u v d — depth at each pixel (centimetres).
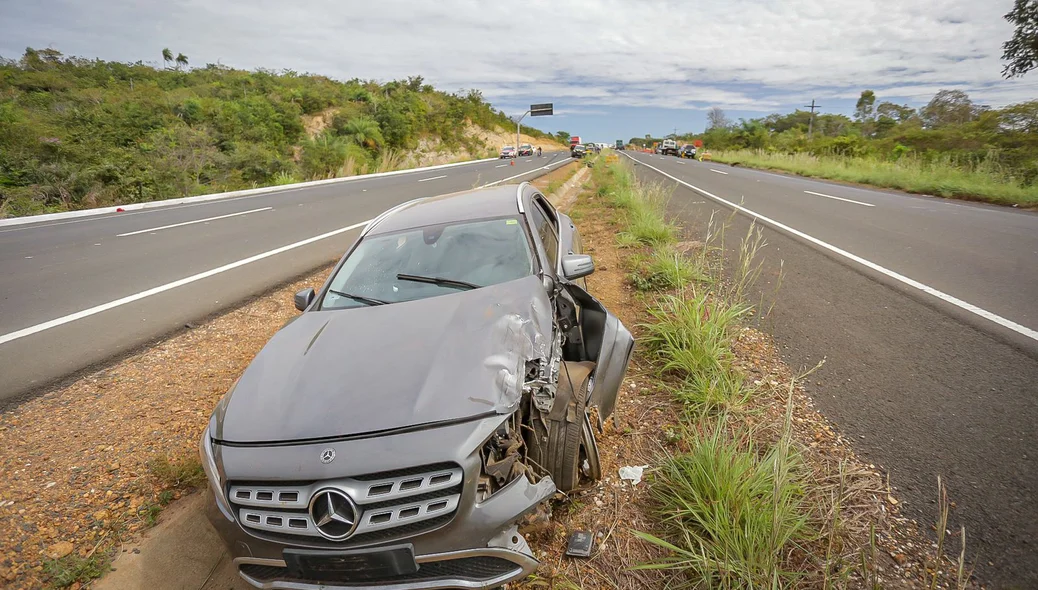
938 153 2180
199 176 2562
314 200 1945
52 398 466
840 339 489
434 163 5412
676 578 256
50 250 1111
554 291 364
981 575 238
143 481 357
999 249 775
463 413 238
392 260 383
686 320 476
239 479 236
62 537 312
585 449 302
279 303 710
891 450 326
